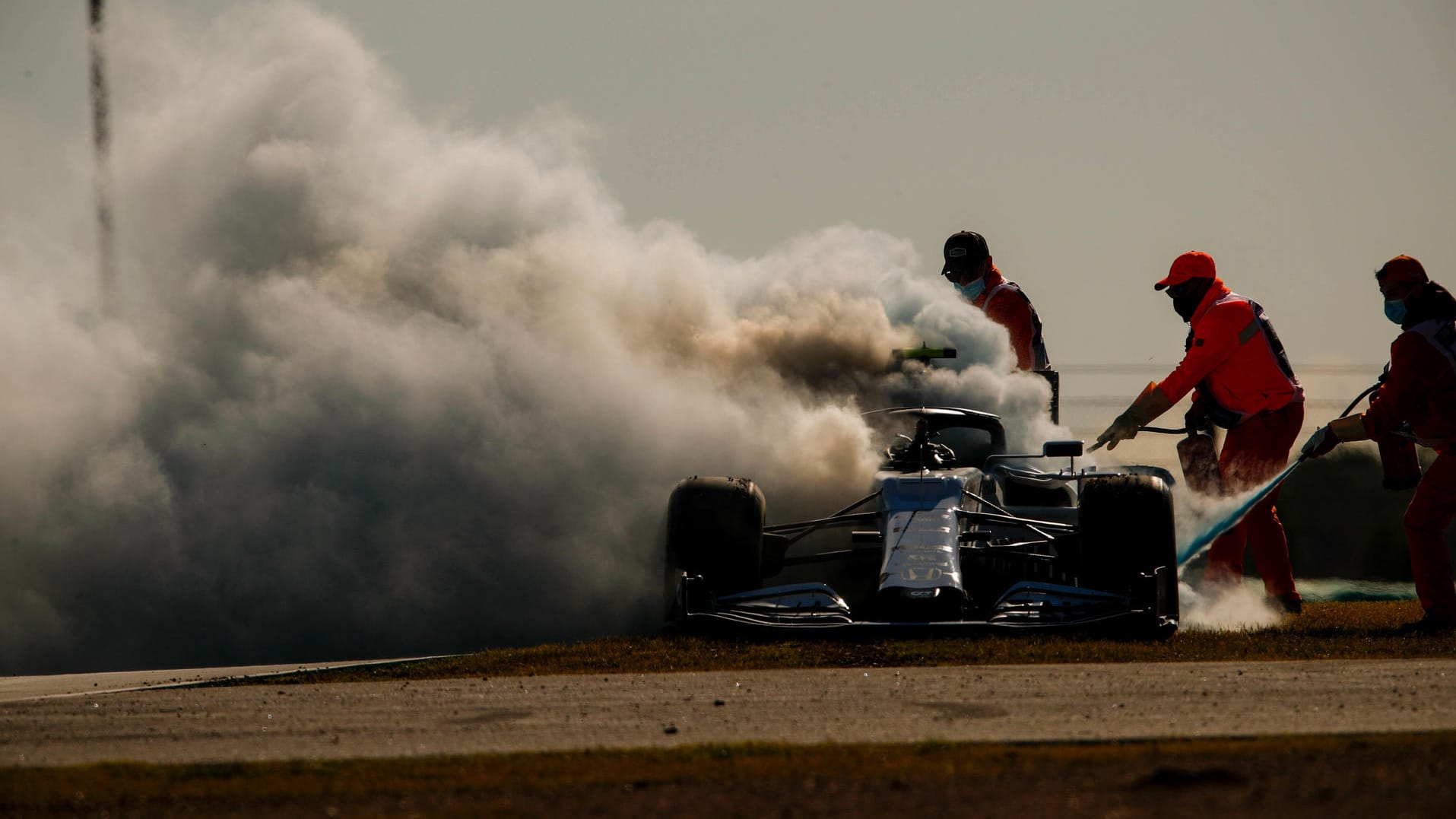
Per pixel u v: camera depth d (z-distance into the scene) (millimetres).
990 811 16438
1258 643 31047
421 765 19859
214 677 30938
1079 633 32125
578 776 18844
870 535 34312
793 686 26328
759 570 34188
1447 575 34594
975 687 25531
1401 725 21172
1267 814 15867
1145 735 20750
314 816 17047
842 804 16953
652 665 29578
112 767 19953
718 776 18578
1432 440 34719
